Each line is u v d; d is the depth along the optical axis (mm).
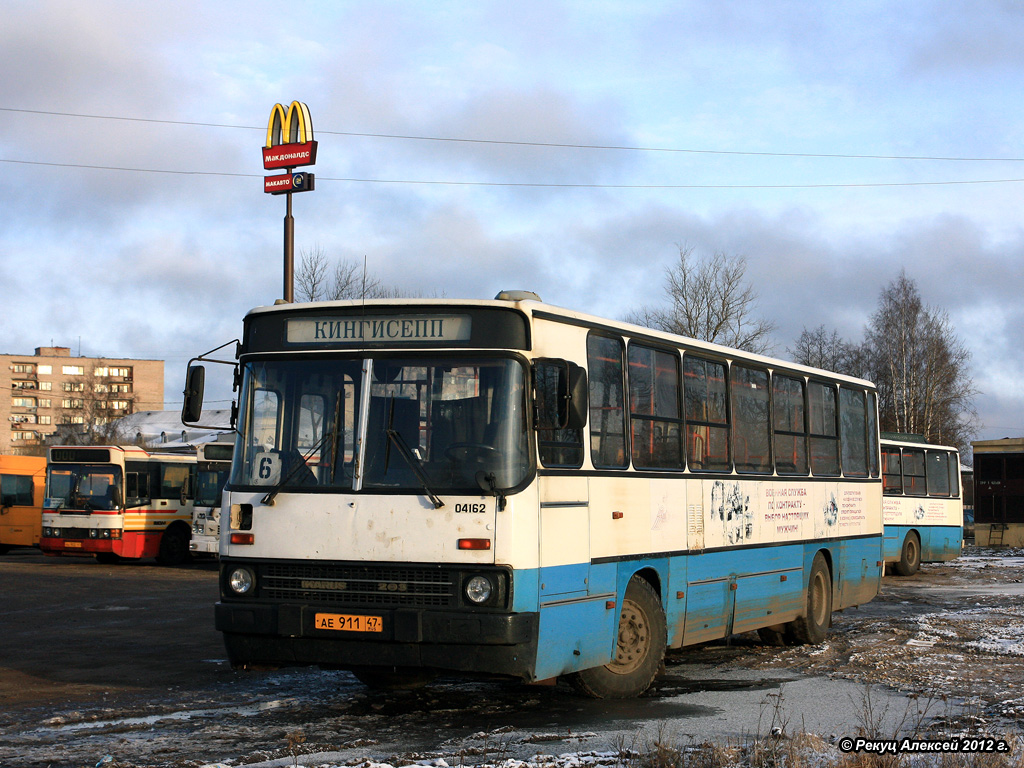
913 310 60156
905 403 58938
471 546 8008
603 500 9320
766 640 13695
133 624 16203
